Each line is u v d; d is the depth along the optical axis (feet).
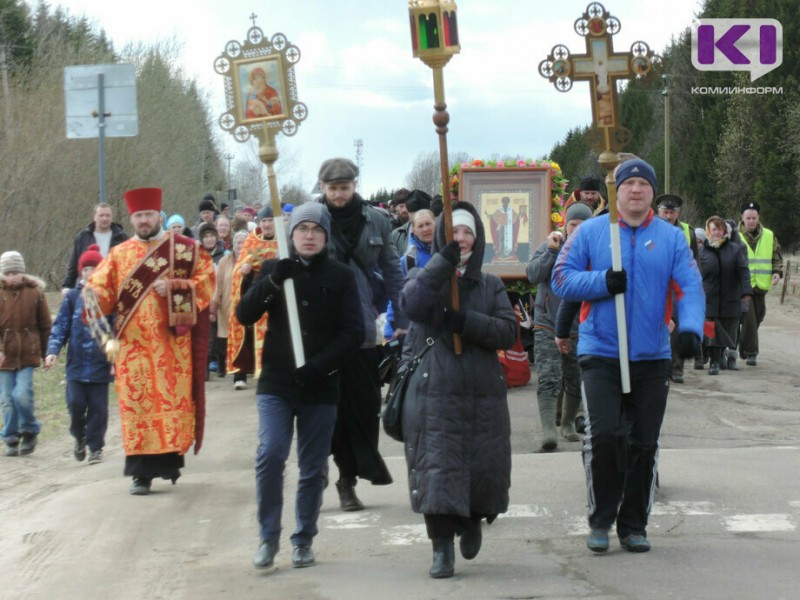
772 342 79.87
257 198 232.53
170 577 24.72
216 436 43.19
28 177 104.58
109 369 39.93
